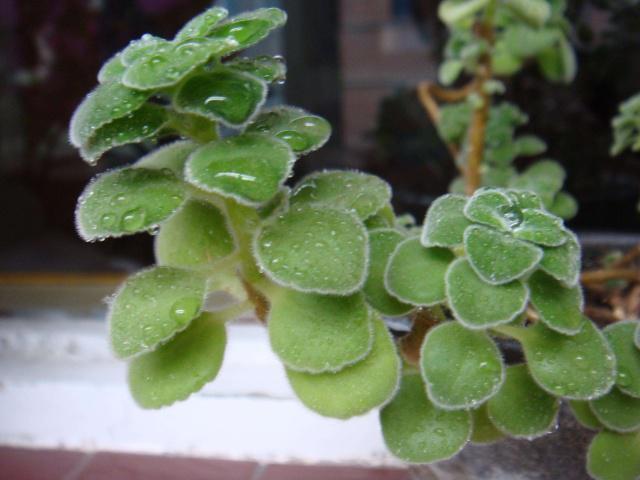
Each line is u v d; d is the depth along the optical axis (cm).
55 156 42
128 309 15
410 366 18
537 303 15
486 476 19
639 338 17
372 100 39
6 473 29
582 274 26
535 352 16
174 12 38
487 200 16
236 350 31
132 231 14
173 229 16
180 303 15
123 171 15
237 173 14
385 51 38
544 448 19
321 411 15
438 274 16
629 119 26
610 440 17
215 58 15
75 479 29
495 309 15
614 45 34
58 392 31
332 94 39
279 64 16
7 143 42
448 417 16
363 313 15
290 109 17
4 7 40
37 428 31
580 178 35
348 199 17
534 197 17
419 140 38
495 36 29
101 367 33
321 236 15
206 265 16
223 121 14
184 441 31
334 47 39
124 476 29
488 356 15
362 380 15
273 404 30
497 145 29
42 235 42
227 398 30
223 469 30
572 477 19
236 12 37
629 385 17
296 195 17
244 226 16
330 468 29
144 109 15
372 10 38
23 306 36
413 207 35
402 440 16
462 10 27
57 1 39
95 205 15
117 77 15
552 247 15
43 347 33
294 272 14
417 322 18
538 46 28
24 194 42
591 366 16
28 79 41
